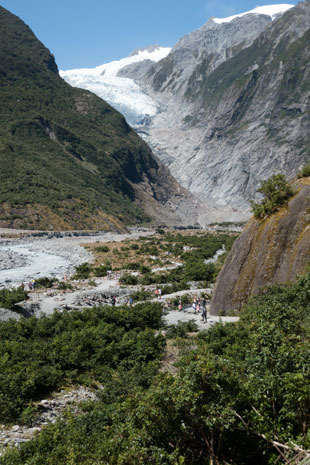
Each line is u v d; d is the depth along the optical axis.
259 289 22.42
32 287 38.56
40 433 10.26
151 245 78.94
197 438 7.21
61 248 77.06
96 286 40.47
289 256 22.34
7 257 60.88
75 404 13.16
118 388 13.70
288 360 7.60
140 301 33.28
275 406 7.30
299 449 6.19
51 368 14.99
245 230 25.33
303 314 14.78
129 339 18.81
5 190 115.12
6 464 9.07
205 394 7.12
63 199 123.19
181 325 21.81
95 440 9.54
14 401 12.33
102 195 158.88
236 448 7.18
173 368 15.93
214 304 25.84
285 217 23.23
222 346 15.94
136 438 7.23
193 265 49.94
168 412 7.13
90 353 17.56
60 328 20.69
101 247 73.19
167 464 6.59
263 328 8.53
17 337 19.12
